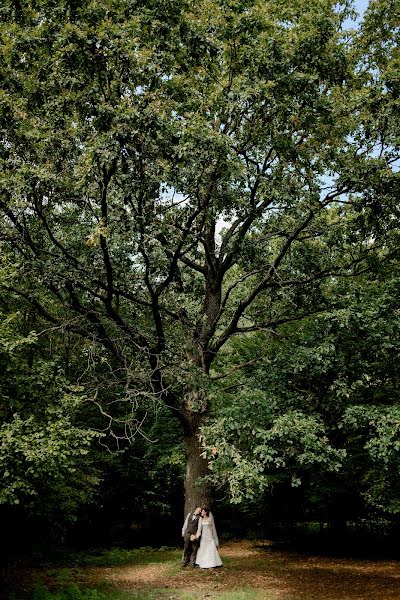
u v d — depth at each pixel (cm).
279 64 1002
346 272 1330
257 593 1007
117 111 878
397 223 1201
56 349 1309
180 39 995
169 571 1255
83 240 1146
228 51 1034
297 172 1125
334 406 1268
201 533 1310
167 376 1220
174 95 1020
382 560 1440
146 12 938
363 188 1128
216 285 1434
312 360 1145
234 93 999
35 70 985
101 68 934
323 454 1009
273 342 1512
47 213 1128
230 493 1112
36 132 930
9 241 1085
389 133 1128
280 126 1066
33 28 962
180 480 1859
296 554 1577
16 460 728
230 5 995
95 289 1247
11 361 827
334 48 1067
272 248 1541
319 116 1061
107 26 873
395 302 1131
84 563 1401
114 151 886
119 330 1231
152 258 1055
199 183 1016
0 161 917
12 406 838
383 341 1120
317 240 1387
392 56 1223
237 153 1064
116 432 1730
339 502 1593
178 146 927
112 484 1741
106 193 1002
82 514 1695
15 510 1066
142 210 1019
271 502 1809
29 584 1056
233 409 1067
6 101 915
